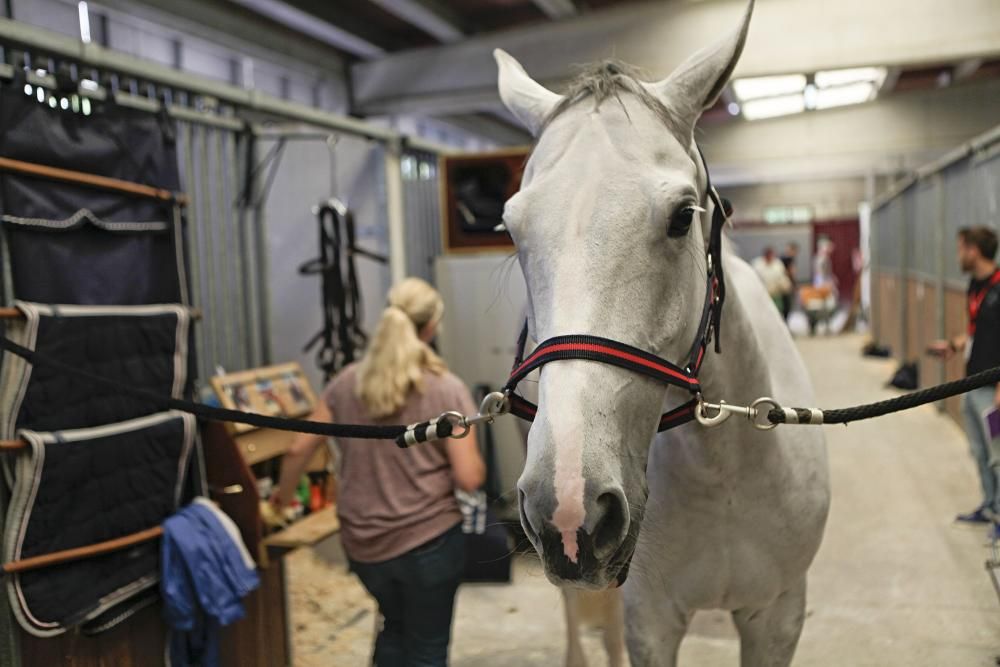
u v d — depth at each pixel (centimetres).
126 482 204
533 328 113
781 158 1042
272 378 279
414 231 461
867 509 424
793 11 521
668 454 144
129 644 212
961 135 970
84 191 199
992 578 280
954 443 550
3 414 180
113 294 207
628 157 108
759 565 153
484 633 299
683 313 113
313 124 351
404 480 214
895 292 996
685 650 278
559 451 94
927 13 504
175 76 253
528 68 584
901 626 291
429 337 233
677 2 539
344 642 292
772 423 123
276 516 256
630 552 102
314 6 552
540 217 108
